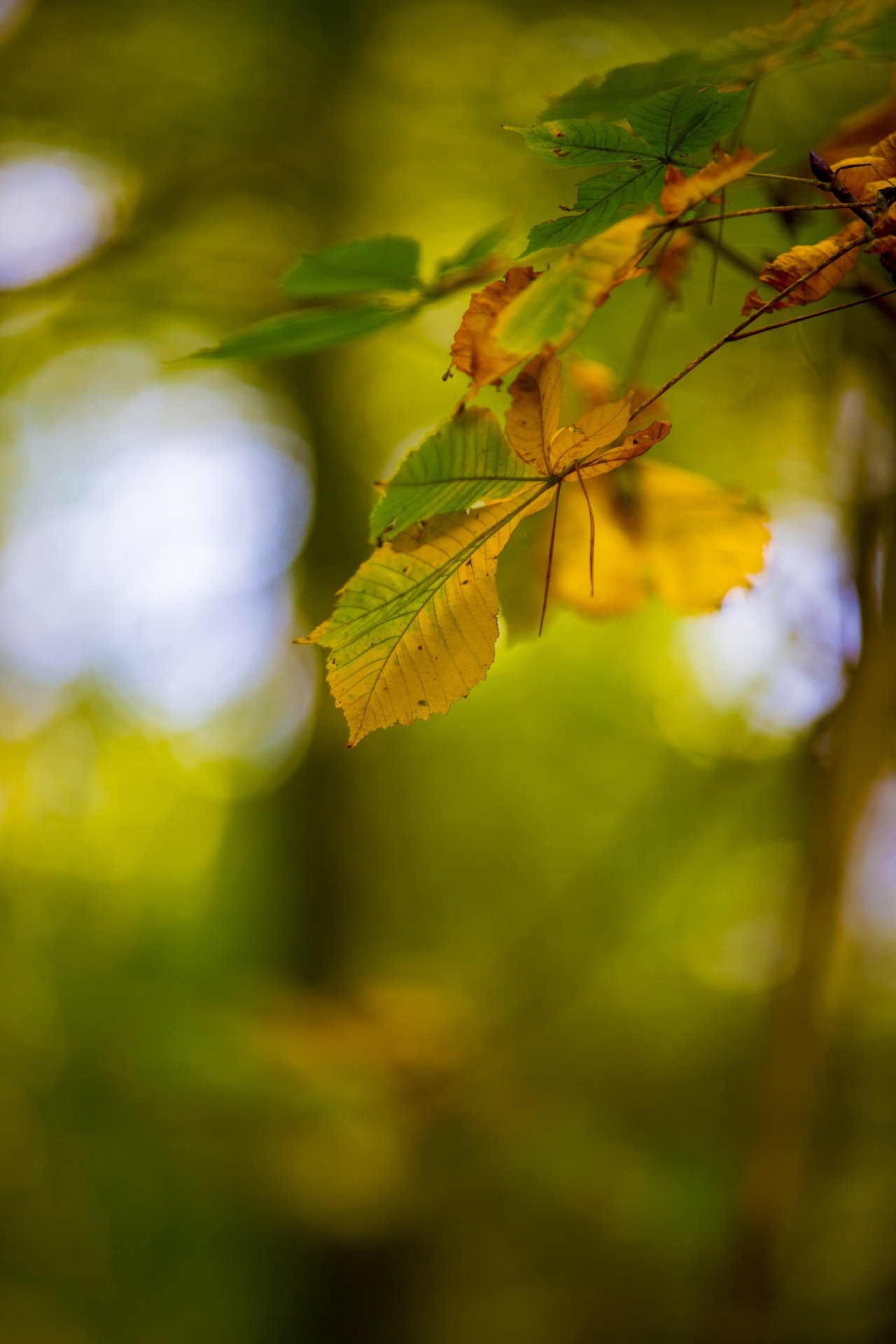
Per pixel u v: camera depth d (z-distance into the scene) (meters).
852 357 1.50
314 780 5.64
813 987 1.82
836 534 1.63
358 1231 2.81
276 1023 2.97
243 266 2.45
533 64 3.31
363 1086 2.74
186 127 3.21
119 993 4.54
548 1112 2.95
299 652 6.12
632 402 0.64
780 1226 1.94
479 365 0.56
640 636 5.06
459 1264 4.52
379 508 0.62
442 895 6.22
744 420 2.50
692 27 2.95
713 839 3.49
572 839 6.20
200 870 6.57
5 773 4.45
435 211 3.91
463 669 0.68
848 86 2.05
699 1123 3.59
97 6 3.27
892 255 0.64
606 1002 4.82
